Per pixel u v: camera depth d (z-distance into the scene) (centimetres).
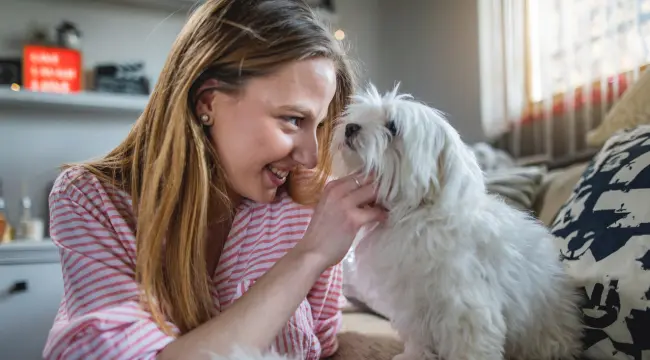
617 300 91
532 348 103
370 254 102
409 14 309
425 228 95
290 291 76
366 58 326
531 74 226
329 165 103
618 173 109
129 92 252
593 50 196
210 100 84
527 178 173
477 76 266
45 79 241
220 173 87
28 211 233
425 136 96
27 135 245
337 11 314
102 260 78
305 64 82
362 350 109
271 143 82
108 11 260
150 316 73
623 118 155
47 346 71
